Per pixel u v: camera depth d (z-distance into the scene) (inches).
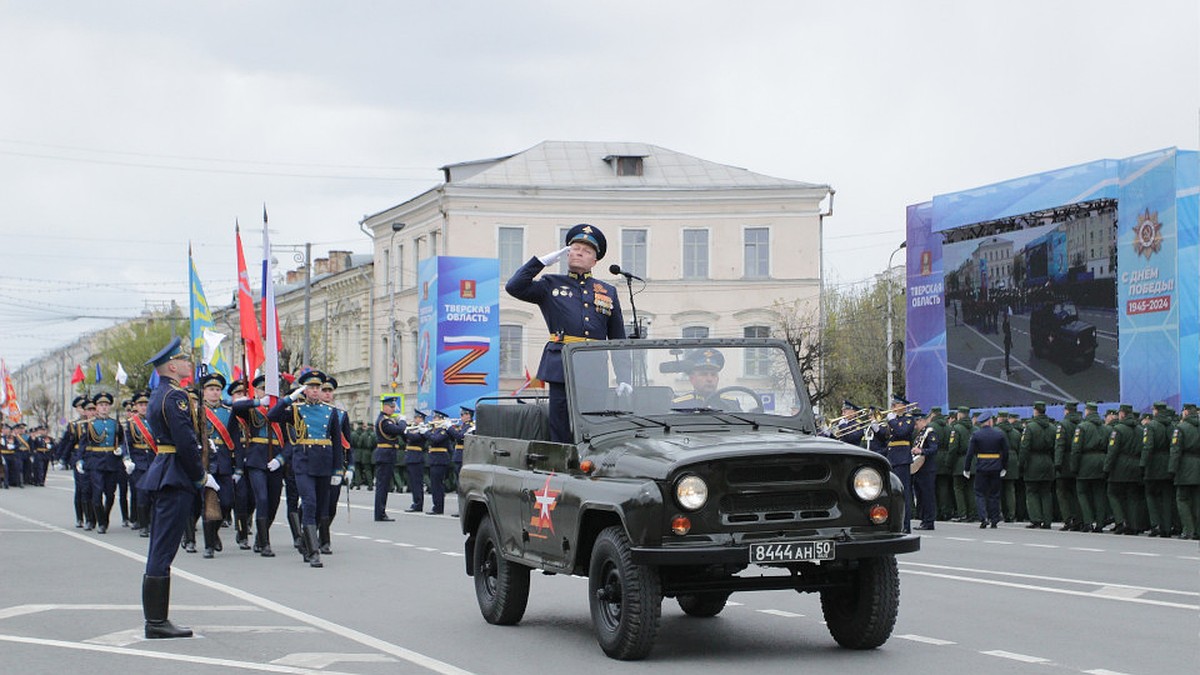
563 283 429.1
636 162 2347.4
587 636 411.8
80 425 956.0
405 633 419.5
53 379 5876.0
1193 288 985.5
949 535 876.0
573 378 395.5
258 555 732.7
